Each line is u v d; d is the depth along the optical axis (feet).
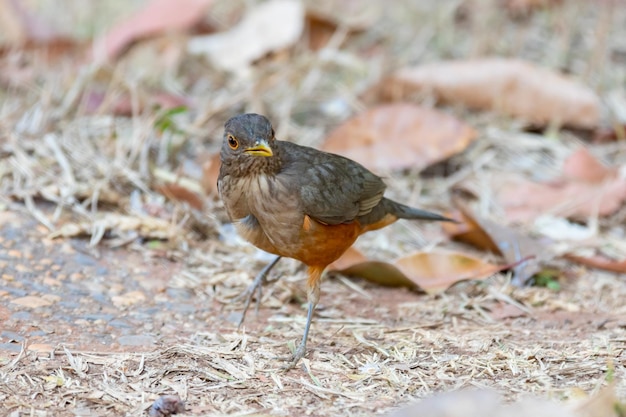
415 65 54.39
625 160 46.68
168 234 37.76
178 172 40.40
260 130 29.12
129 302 33.09
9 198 38.68
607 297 36.17
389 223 35.42
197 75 52.54
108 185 39.81
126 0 61.72
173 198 39.11
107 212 38.83
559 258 38.75
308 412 25.40
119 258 36.24
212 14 58.75
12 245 35.60
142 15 52.19
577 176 44.24
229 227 39.52
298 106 50.24
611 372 25.68
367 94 49.62
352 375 28.04
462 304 34.91
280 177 29.66
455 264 36.09
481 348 30.09
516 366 28.19
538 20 60.39
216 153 44.27
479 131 47.98
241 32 52.85
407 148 43.68
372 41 57.57
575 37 58.59
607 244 40.24
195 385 27.07
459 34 59.16
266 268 33.60
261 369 28.40
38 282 33.50
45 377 26.94
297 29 51.16
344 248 31.58
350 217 30.96
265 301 34.47
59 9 60.18
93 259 35.81
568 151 46.80
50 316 31.24
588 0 62.13
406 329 32.22
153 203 39.60
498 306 34.94
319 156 31.55
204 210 39.47
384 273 35.78
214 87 51.37
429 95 48.93
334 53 52.60
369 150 43.70
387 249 39.52
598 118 47.62
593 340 30.78
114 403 25.68
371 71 53.72
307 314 33.12
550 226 41.24
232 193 30.07
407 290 36.35
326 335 31.68
